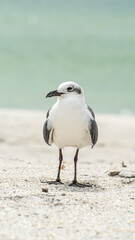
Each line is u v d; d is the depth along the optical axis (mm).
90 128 9344
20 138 16391
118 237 6672
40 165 11609
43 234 6703
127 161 13375
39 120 19219
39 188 9062
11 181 9500
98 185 9641
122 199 8562
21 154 14359
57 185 9445
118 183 9820
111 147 15953
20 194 8508
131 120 20344
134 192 9109
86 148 15883
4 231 6746
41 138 16594
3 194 8469
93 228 6980
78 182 9867
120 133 17734
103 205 8133
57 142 9594
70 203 8141
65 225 7070
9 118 19344
